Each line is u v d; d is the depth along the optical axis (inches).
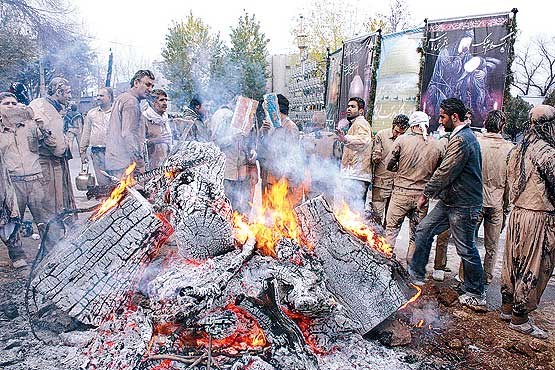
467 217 160.2
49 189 211.9
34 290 115.6
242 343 109.7
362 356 116.8
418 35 304.2
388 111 332.2
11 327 126.0
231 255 108.6
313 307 103.9
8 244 178.7
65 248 116.6
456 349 126.7
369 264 125.3
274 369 95.4
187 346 107.6
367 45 349.4
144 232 116.4
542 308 165.6
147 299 115.6
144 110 233.1
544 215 136.9
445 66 289.6
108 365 98.3
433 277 191.9
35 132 195.3
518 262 141.4
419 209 180.9
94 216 122.6
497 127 186.4
